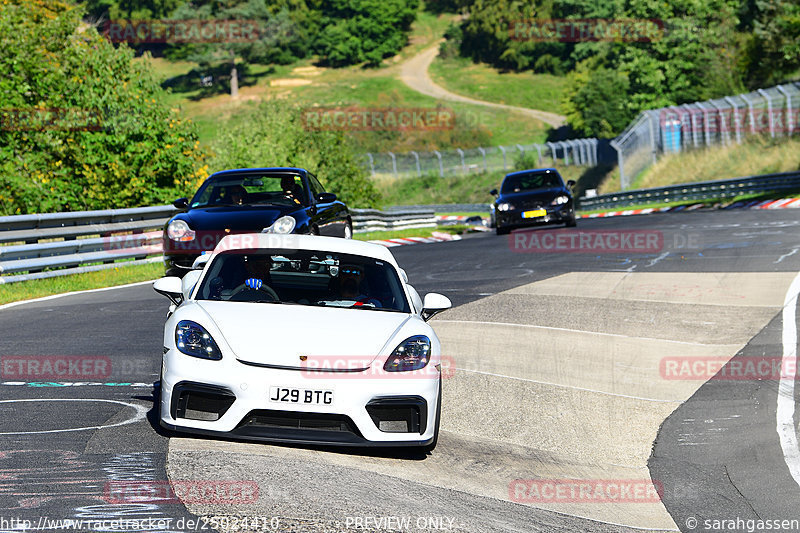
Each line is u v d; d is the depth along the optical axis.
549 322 42.09
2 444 20.45
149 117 92.25
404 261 67.38
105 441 21.03
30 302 45.28
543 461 24.38
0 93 87.69
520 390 31.09
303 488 18.73
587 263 61.75
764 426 27.20
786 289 48.09
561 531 18.66
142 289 51.69
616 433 27.14
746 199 136.25
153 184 91.50
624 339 38.84
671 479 23.20
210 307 23.06
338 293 24.73
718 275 53.72
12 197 81.50
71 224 58.53
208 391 20.67
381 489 19.59
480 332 39.88
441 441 25.16
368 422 20.98
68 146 88.19
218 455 20.42
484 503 19.89
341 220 53.16
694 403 30.08
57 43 96.19
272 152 138.25
